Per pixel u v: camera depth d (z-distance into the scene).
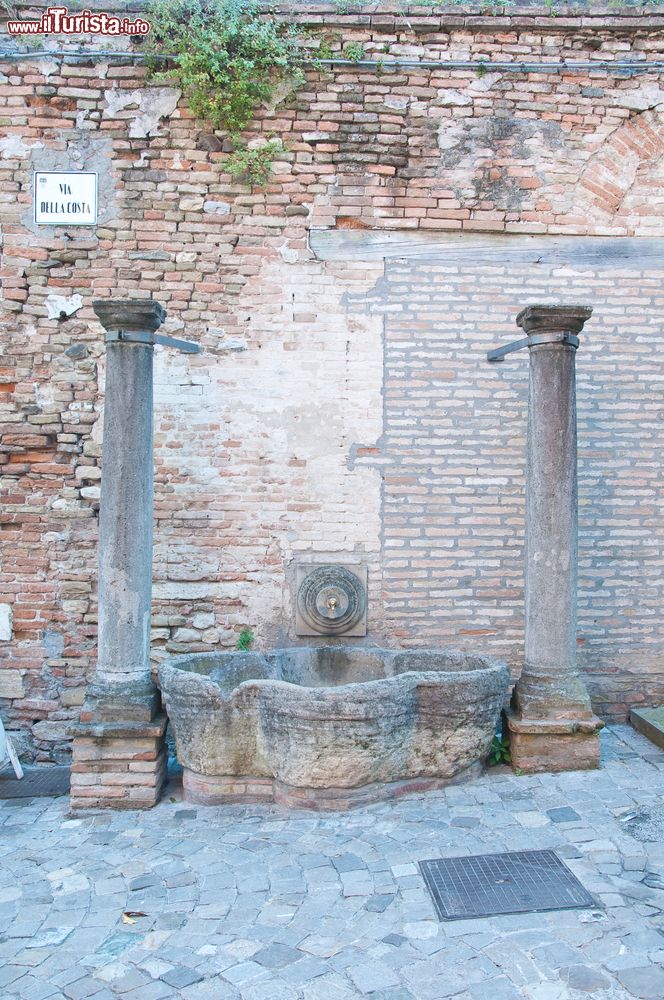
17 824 4.11
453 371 5.37
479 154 5.34
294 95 5.25
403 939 2.93
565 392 4.56
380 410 5.35
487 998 2.59
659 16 5.31
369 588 5.36
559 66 5.30
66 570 5.26
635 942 2.86
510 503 5.39
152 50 5.14
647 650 5.46
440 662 4.86
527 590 4.68
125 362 4.38
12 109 5.17
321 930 3.01
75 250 5.23
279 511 5.34
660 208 5.44
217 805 4.24
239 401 5.32
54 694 5.26
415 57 5.28
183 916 3.14
